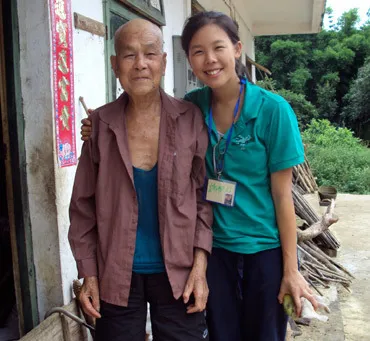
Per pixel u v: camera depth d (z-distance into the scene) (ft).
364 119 79.87
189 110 5.63
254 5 30.19
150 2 12.28
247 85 5.73
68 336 7.05
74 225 5.65
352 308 12.05
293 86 82.28
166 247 5.36
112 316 5.64
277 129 5.54
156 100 5.49
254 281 6.08
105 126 5.37
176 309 5.67
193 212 5.51
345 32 90.02
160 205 5.32
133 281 5.58
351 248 16.99
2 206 9.46
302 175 21.98
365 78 76.74
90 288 5.54
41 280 7.67
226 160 5.85
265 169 5.83
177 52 14.98
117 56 5.25
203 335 5.88
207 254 5.81
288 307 5.88
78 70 8.33
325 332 10.37
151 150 5.41
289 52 82.48
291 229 5.88
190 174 5.61
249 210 5.89
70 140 7.89
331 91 84.48
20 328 7.77
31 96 7.27
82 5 8.46
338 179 34.14
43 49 7.16
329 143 48.60
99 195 5.36
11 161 7.38
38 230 7.55
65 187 7.73
